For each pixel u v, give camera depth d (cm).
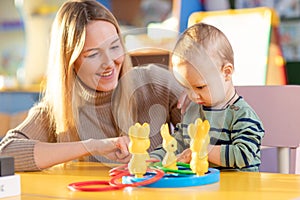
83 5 120
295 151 151
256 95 151
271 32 282
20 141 121
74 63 115
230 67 122
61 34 119
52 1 353
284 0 361
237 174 108
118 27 120
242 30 280
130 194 88
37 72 350
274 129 149
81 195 88
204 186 94
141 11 371
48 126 132
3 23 367
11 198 87
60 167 121
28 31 357
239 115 121
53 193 91
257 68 268
